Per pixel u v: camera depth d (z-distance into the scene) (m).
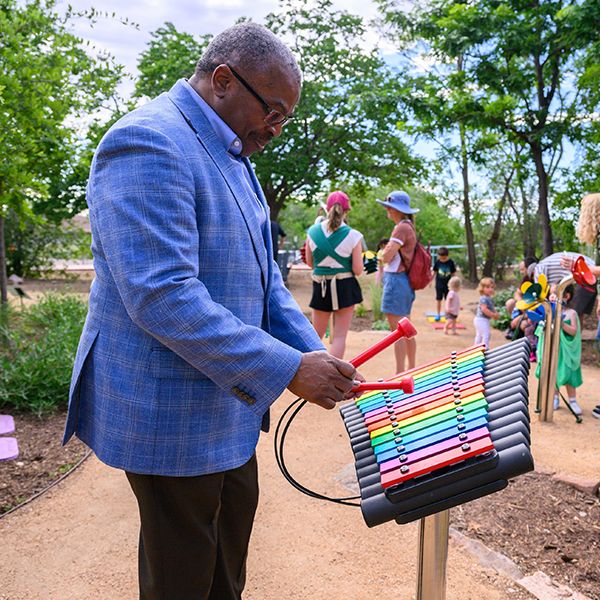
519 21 8.38
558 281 5.09
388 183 18.64
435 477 1.40
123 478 3.45
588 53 8.13
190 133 1.60
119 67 6.74
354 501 3.22
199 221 1.58
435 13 9.23
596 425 4.50
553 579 2.57
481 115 8.82
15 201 5.95
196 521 1.71
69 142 6.07
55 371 4.66
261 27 1.65
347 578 2.56
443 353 7.13
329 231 4.95
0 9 5.81
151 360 1.59
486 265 17.20
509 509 3.14
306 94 16.11
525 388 1.63
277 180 17.03
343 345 5.15
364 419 1.79
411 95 9.17
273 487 3.39
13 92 5.29
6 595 2.43
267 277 1.81
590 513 3.13
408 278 5.12
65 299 8.05
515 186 16.02
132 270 1.44
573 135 8.79
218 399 1.66
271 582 2.54
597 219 4.67
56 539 2.82
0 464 3.59
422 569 1.74
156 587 1.74
